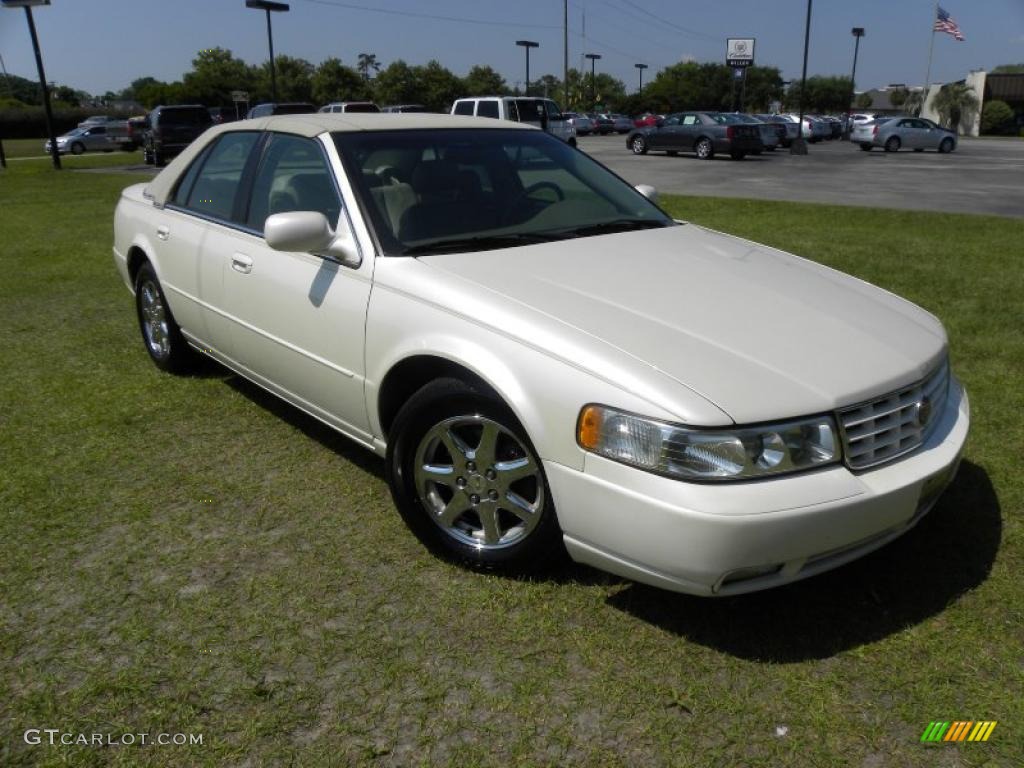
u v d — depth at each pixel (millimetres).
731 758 2139
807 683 2396
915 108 69625
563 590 2832
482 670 2459
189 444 4043
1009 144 42844
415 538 3176
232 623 2676
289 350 3582
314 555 3068
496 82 80250
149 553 3082
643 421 2312
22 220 12242
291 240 3102
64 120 59875
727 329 2660
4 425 4285
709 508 2230
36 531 3238
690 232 3793
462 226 3387
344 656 2521
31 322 6312
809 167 22734
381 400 3125
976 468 3662
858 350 2637
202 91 61906
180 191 4617
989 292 6688
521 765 2121
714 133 25828
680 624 2654
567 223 3635
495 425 2725
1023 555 2996
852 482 2367
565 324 2613
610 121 55188
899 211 11805
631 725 2250
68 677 2441
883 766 2113
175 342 4848
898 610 2713
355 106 32156
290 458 3885
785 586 2854
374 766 2123
